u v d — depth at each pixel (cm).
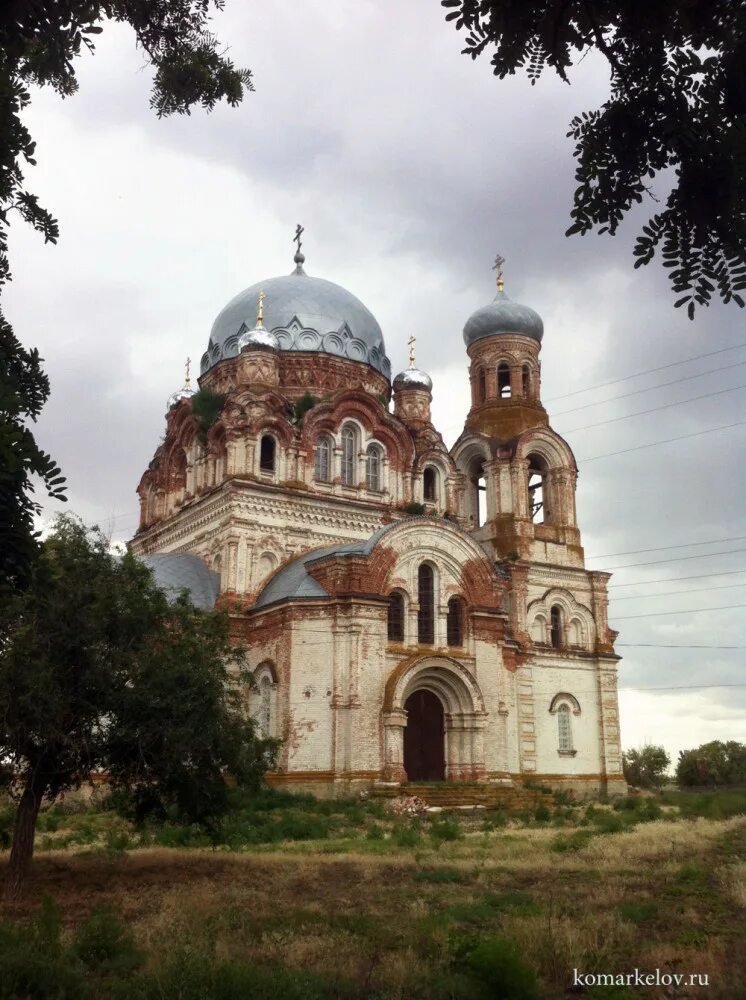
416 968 1341
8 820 2555
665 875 2241
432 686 4859
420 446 5962
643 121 884
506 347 6619
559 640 6056
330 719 4475
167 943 1501
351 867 2427
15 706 2059
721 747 9181
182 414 5847
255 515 5134
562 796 4938
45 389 1463
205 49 1445
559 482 6350
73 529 2322
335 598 4612
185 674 2289
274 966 1364
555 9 873
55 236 1395
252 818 3628
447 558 5081
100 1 1186
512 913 1775
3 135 1241
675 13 856
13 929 1584
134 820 2545
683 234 884
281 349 6003
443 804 4384
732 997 1229
